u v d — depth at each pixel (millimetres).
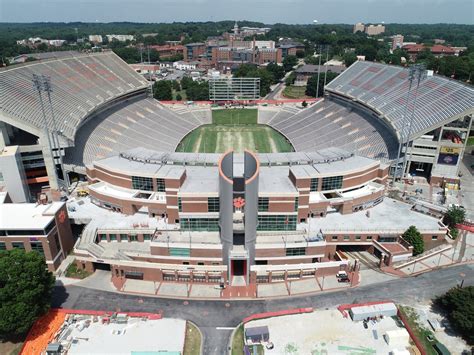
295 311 69250
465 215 98188
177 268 76375
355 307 68312
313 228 85125
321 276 79125
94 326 66312
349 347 62219
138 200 89188
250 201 72250
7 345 62875
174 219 87188
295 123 180125
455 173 114875
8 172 96125
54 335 64188
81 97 142375
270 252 77750
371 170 97750
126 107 172125
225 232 74750
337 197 91750
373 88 159375
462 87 122625
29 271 61500
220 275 76875
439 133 113438
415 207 95688
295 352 61312
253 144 165000
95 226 86688
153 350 61625
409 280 77250
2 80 121500
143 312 69562
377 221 89062
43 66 149125
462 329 62656
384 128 137375
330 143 146500
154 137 157375
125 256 79125
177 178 83062
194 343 63344
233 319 68250
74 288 75812
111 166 96438
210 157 104375
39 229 75125
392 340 62094
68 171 115688
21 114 107812
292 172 88000
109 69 181625
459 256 84000
